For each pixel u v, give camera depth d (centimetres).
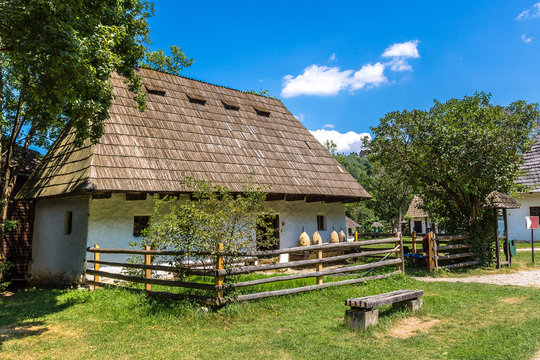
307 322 637
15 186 1547
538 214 2411
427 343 523
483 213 1315
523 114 1227
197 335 590
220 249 695
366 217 4131
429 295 820
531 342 511
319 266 864
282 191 1383
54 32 666
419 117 1309
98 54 764
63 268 1157
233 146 1482
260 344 539
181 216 754
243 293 764
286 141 1717
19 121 1370
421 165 1348
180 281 754
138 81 1132
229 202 772
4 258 1280
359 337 554
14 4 650
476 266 1280
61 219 1205
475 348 494
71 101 760
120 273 1001
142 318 684
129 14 1012
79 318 715
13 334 634
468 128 1195
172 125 1398
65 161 1217
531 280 1038
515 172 1280
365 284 919
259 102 1888
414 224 3947
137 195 1142
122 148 1177
